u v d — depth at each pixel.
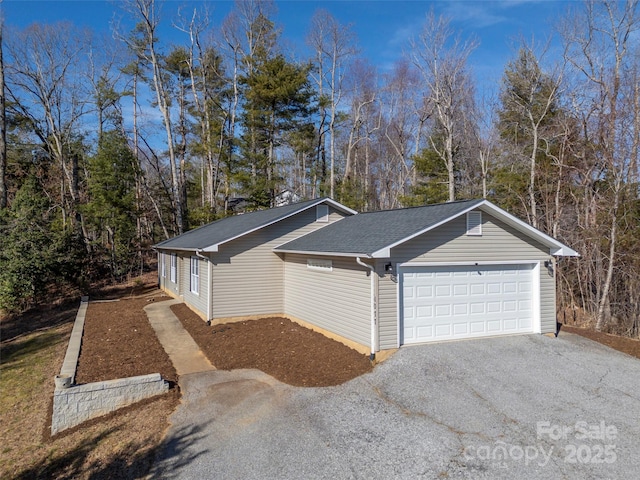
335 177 33.56
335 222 14.69
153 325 13.61
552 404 7.35
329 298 11.20
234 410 7.21
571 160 19.03
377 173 37.69
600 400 7.55
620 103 16.17
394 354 9.37
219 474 5.45
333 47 31.88
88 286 22.05
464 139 26.03
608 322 14.79
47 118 26.77
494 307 10.91
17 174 26.77
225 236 13.72
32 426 7.44
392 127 34.22
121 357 10.00
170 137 26.70
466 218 10.49
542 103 22.14
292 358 9.72
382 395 7.66
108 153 24.09
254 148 27.75
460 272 10.52
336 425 6.59
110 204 24.17
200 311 14.35
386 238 9.82
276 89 26.45
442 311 10.28
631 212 15.51
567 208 18.73
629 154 15.56
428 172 26.33
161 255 22.86
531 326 11.37
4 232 17.86
